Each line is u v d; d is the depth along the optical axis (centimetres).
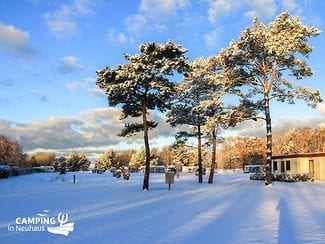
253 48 3036
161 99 2906
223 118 3297
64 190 2855
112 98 2889
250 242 931
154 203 1844
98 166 13525
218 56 3222
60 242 970
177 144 4075
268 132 3169
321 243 907
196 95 3850
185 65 2827
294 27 2953
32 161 14638
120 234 1052
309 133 10275
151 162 11312
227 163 11819
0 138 10538
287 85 3203
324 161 4084
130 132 2977
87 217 1378
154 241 959
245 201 1878
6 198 2170
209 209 1571
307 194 2223
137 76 2739
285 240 945
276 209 1540
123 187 3183
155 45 2827
